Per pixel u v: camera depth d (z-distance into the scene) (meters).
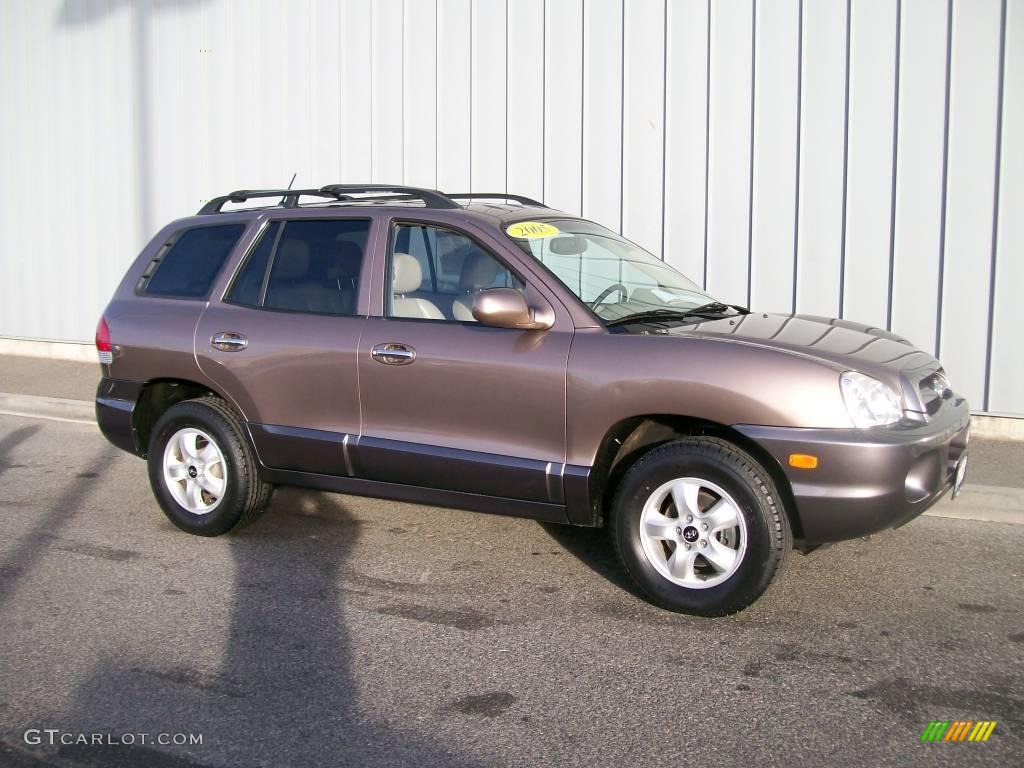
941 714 3.64
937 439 4.34
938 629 4.40
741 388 4.26
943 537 5.65
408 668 4.09
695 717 3.65
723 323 4.91
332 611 4.70
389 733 3.57
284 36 10.43
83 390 10.27
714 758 3.36
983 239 7.46
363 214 5.41
